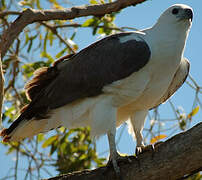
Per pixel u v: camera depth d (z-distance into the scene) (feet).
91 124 34.12
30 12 33.09
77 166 42.98
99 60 34.96
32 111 36.65
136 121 36.70
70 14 34.04
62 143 43.96
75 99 35.12
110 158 32.30
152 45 34.24
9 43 32.60
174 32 34.42
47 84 37.42
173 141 29.01
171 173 28.89
